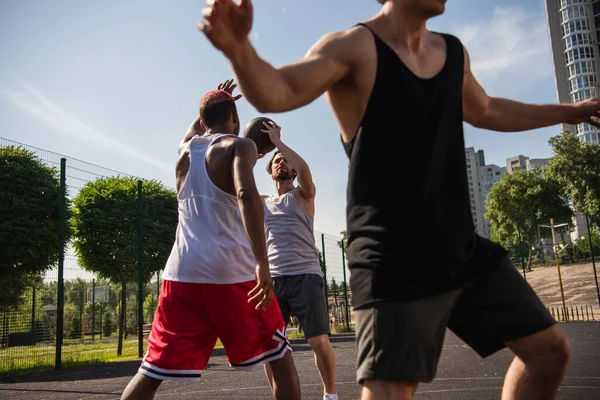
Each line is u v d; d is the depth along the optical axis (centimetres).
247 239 253
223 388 553
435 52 160
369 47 145
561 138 5309
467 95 189
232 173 245
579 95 9038
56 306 994
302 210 400
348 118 152
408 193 145
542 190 6219
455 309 168
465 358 738
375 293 145
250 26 111
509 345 169
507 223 6562
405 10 150
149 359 239
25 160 995
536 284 4725
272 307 260
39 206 998
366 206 149
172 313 242
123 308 1338
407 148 144
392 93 143
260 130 363
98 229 1317
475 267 161
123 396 238
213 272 241
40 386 704
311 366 760
